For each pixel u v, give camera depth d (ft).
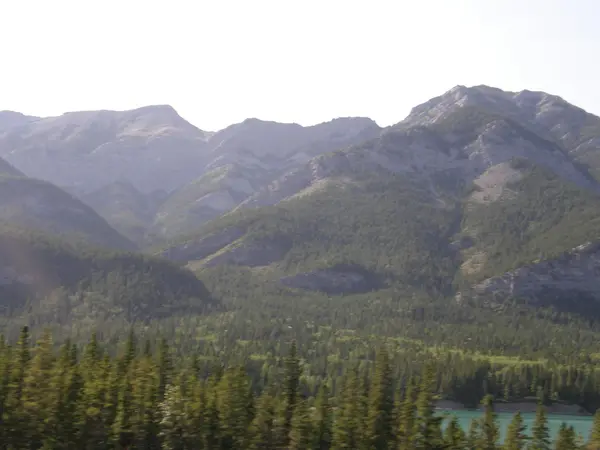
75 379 434.71
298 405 444.96
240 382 463.83
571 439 480.64
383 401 456.04
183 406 431.84
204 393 447.01
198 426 427.74
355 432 435.94
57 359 471.21
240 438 433.07
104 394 432.66
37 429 413.80
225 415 434.71
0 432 410.31
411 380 531.09
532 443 486.38
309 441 424.46
